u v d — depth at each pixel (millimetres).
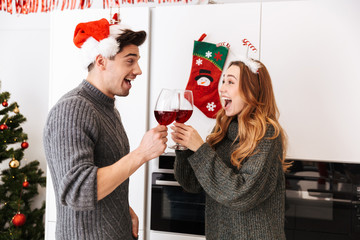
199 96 1658
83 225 904
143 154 856
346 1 1505
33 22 2520
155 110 940
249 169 951
